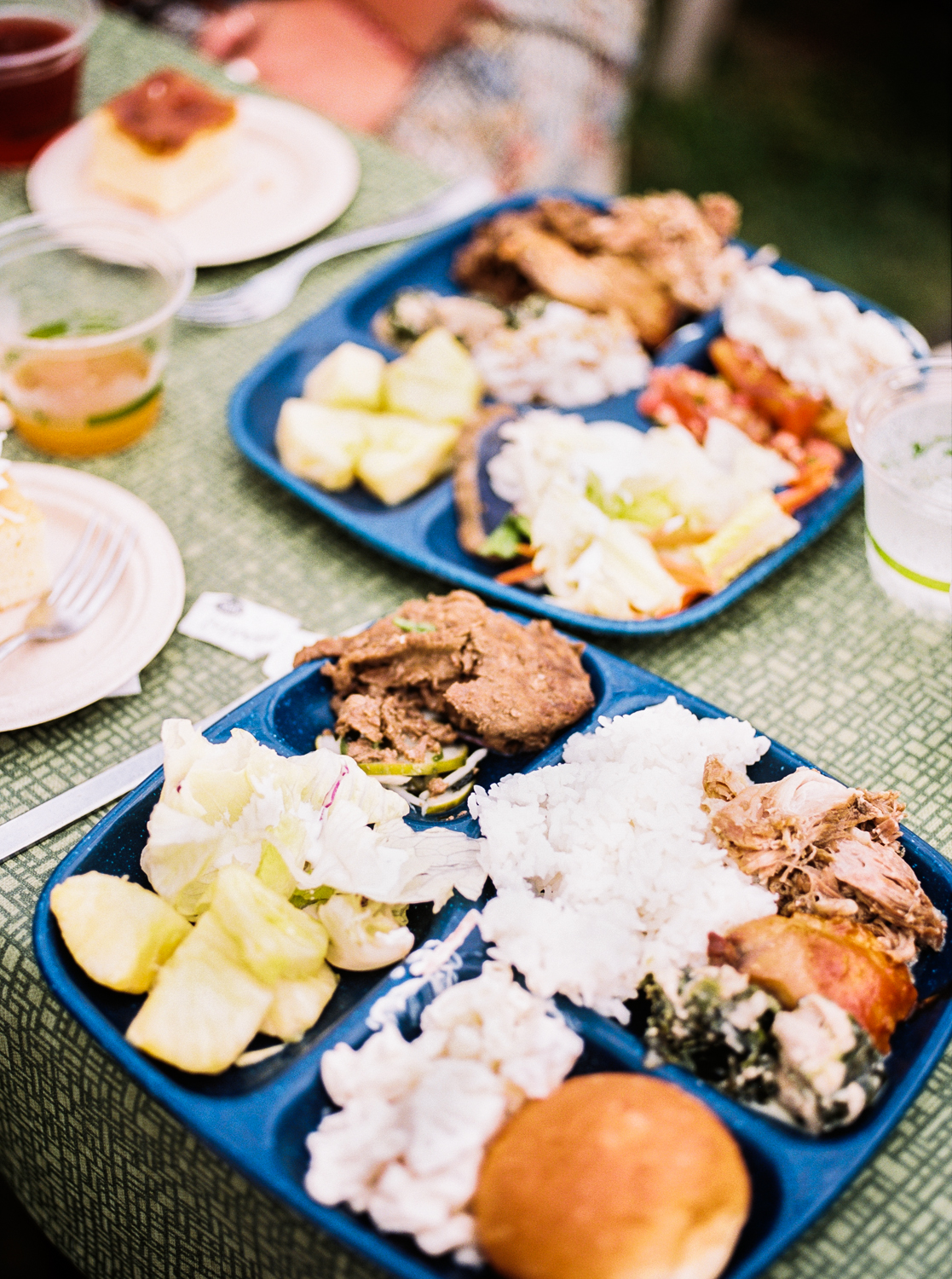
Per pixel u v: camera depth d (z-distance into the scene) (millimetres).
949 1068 1174
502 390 2014
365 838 1203
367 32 3314
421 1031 1160
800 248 4777
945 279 4664
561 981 1135
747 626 1666
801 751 1495
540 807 1315
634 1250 920
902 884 1207
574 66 3539
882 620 1678
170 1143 1119
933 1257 1048
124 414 1822
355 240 2303
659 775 1291
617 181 4273
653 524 1704
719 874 1216
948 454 1571
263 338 2131
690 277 2080
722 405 1921
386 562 1754
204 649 1598
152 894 1172
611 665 1479
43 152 2367
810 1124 1046
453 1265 979
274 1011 1120
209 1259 1191
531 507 1729
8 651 1494
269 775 1230
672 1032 1102
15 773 1420
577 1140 987
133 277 2043
